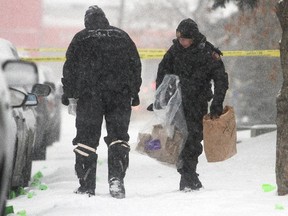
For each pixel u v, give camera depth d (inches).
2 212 502.3
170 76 1008.2
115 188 960.9
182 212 820.0
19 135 1027.3
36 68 831.7
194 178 1015.6
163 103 1005.2
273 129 1985.7
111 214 819.4
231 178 1206.3
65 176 1295.5
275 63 2507.4
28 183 1211.2
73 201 904.3
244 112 2615.7
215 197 924.0
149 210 839.1
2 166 492.7
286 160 905.5
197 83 1005.2
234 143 999.6
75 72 980.6
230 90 2677.2
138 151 1020.5
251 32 2503.7
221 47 2792.8
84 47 973.8
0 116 497.0
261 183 1122.7
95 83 973.2
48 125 1812.3
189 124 1005.2
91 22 981.8
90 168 976.9
